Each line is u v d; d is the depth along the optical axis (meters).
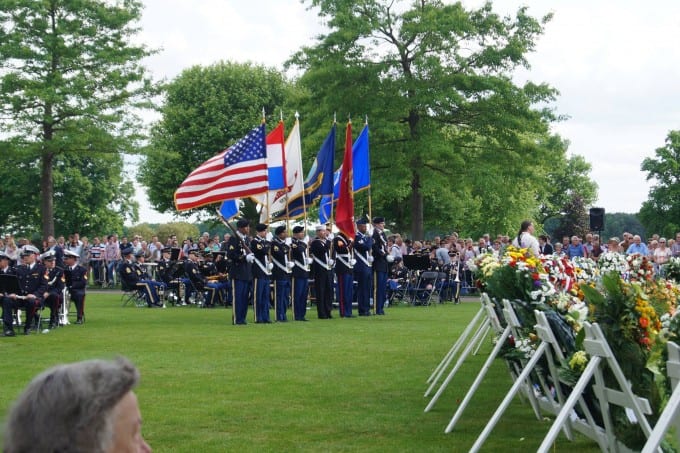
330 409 10.64
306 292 23.98
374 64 40.66
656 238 31.88
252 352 15.89
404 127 41.62
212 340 17.98
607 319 6.85
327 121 41.59
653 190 79.31
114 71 44.00
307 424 9.80
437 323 22.25
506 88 40.31
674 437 6.44
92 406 2.25
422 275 31.38
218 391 11.81
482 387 12.32
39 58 43.12
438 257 32.94
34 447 2.21
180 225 74.31
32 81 42.97
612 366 6.39
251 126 63.91
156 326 21.61
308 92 48.81
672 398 5.09
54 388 2.25
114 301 33.09
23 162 47.22
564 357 8.10
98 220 75.12
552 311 8.61
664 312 8.16
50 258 21.34
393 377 13.03
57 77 42.91
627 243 31.98
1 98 42.81
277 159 24.16
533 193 70.12
